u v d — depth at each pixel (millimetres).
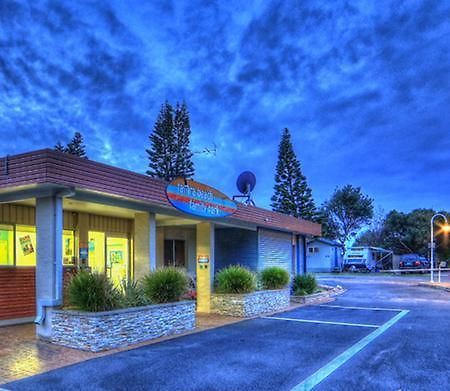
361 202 61688
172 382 6438
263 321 12102
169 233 17297
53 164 8367
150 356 7906
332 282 30266
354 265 46031
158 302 10258
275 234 19344
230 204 13672
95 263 13422
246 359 7703
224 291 13562
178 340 9375
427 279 33062
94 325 8219
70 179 8688
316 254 47625
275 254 19266
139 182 10523
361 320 12250
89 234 13273
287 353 8148
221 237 18359
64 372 6898
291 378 6605
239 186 18234
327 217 56969
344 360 7613
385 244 58219
